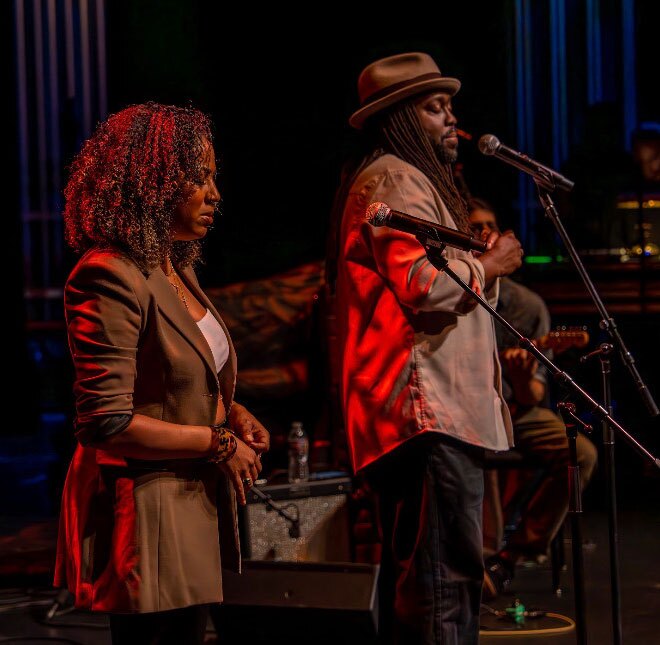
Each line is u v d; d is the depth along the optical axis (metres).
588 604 4.33
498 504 4.62
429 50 7.67
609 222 8.48
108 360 2.04
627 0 9.14
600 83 9.21
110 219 2.12
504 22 8.19
